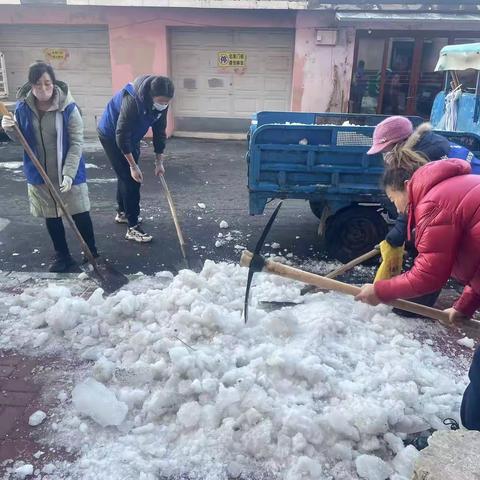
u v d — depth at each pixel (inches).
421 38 495.2
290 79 528.4
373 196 199.5
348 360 128.6
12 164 391.2
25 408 114.3
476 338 147.2
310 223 263.6
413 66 503.8
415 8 480.4
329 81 509.7
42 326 146.1
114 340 136.6
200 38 519.8
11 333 142.9
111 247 225.1
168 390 112.0
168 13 498.6
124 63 515.2
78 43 527.2
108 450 101.7
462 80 343.0
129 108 200.2
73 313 142.4
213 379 113.0
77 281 180.7
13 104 500.4
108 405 110.0
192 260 211.8
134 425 108.6
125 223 256.7
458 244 84.4
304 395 112.7
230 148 493.0
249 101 538.6
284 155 198.5
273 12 494.3
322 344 133.2
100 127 218.1
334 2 479.5
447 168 84.7
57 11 503.2
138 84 201.6
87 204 188.7
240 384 110.3
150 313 142.1
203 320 132.8
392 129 148.0
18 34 526.6
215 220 265.4
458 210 82.0
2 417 111.5
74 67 535.2
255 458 99.7
